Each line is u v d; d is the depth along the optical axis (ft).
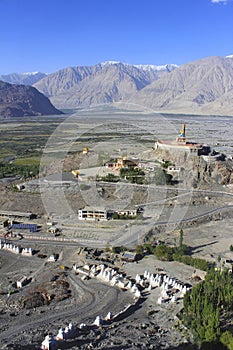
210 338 235.40
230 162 631.56
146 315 278.67
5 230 434.30
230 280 293.43
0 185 574.97
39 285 325.83
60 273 346.95
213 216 483.51
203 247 406.41
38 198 505.25
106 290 316.60
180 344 240.94
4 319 273.54
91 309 288.51
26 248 392.27
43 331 257.96
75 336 249.55
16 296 308.19
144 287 320.70
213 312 254.06
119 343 241.76
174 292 310.86
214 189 556.51
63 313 282.77
